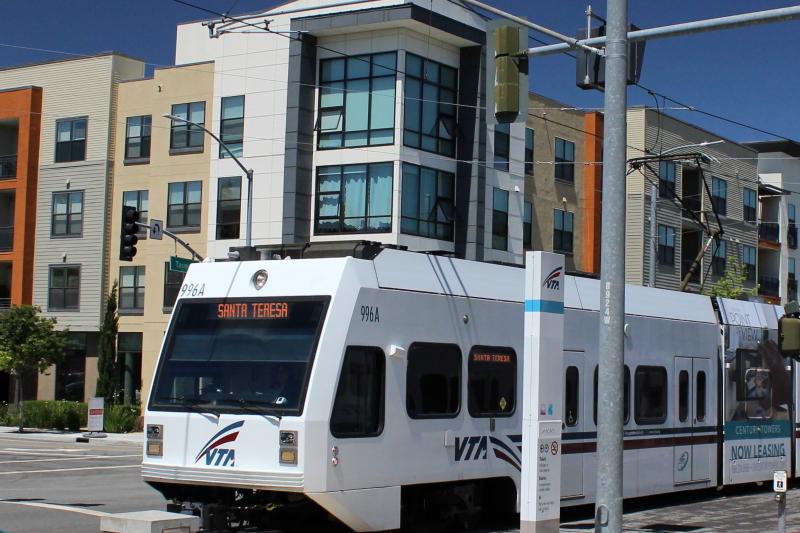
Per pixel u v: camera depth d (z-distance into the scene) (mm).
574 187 46781
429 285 13273
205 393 12438
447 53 38156
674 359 17656
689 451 17781
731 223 56188
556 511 11898
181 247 41625
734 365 19141
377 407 12305
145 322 42750
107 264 44250
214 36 21469
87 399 44375
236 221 39438
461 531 14016
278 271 12602
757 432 19578
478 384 13836
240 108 39500
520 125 41406
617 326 10375
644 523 15594
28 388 45812
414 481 12672
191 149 41375
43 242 45812
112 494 18859
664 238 51000
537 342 11812
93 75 44969
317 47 37812
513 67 11977
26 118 46062
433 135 37594
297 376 11812
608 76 10703
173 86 42094
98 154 44531
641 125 49344
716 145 54969
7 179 46656
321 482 11516
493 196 39531
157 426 12594
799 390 20969
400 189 36156
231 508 12133
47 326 39938
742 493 20203
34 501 17562
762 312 20406
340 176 37125
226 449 11984
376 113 36750
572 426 15273
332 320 11953
